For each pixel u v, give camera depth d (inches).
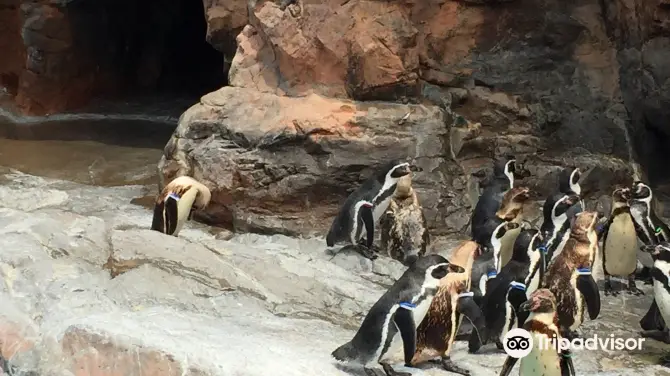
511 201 272.7
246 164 350.0
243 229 350.0
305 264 283.6
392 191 287.9
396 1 379.2
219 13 441.1
